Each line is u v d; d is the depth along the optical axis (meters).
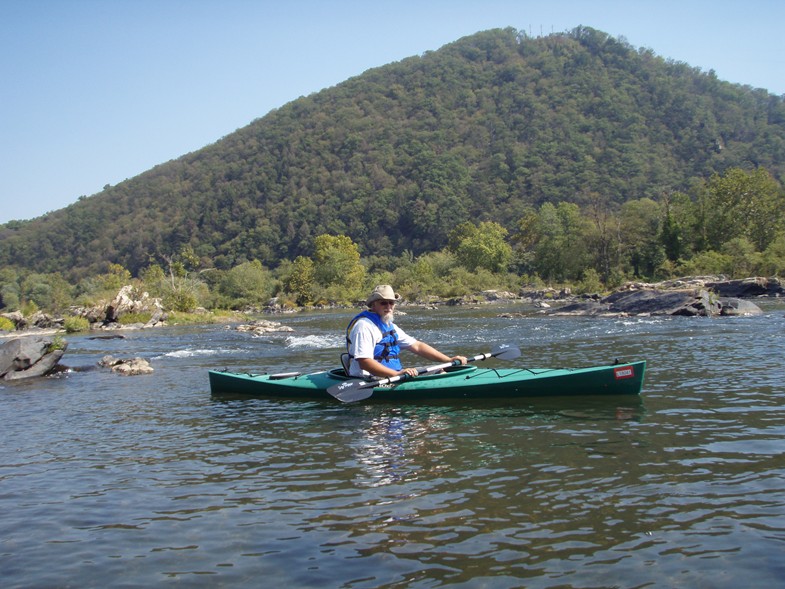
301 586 3.74
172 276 59.03
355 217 154.38
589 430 7.02
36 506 5.31
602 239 64.00
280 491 5.41
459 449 6.47
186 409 9.41
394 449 6.60
